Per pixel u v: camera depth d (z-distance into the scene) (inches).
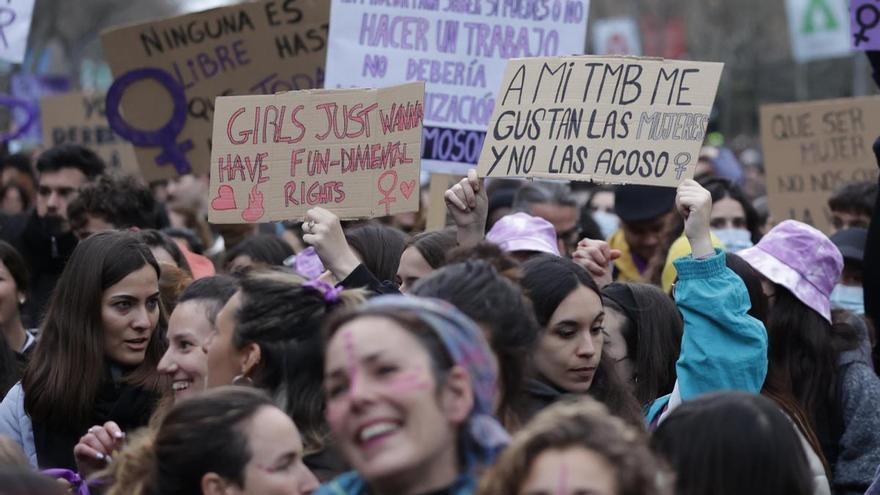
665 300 345.1
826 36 1389.0
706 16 2605.8
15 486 191.6
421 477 191.5
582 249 377.7
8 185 740.0
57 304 335.3
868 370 358.3
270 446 224.7
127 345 335.6
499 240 380.2
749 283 323.9
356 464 189.8
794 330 351.3
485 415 193.9
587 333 291.9
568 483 179.8
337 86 443.8
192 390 293.6
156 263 343.9
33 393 330.3
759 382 294.7
